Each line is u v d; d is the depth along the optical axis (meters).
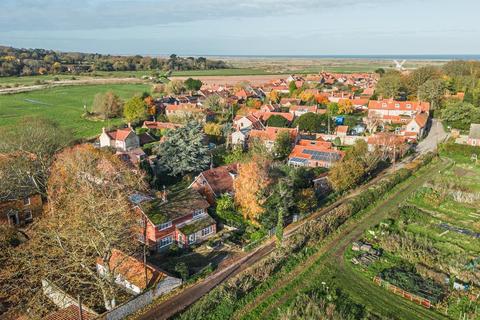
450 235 63.78
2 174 66.81
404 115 147.00
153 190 77.88
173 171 88.62
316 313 43.69
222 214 68.06
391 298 48.03
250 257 56.84
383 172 93.50
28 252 50.59
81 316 40.88
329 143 104.81
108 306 44.25
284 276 51.78
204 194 72.56
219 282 50.66
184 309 45.25
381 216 70.38
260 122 129.38
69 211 53.28
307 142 105.69
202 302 44.44
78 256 46.81
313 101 167.75
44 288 48.22
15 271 48.69
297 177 75.31
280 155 102.44
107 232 45.50
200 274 51.81
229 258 56.75
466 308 46.00
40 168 76.50
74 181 63.25
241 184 65.81
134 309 44.50
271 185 68.56
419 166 95.56
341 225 66.25
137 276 48.38
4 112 157.38
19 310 44.81
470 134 111.94
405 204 75.12
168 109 153.75
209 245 60.06
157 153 95.94
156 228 58.66
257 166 67.94
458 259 55.88
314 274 52.50
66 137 97.44
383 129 129.12
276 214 63.16
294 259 55.34
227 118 148.00
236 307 45.19
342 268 54.06
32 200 68.62
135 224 57.44
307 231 60.72
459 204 76.25
